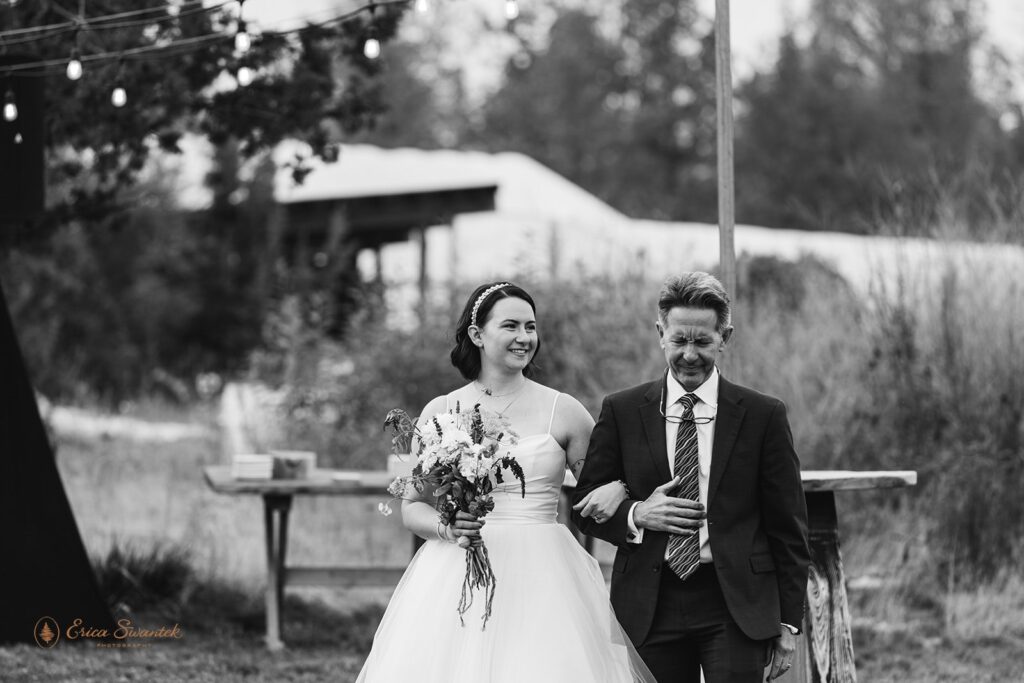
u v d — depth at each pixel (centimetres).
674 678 438
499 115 3919
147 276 1848
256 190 1939
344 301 1814
